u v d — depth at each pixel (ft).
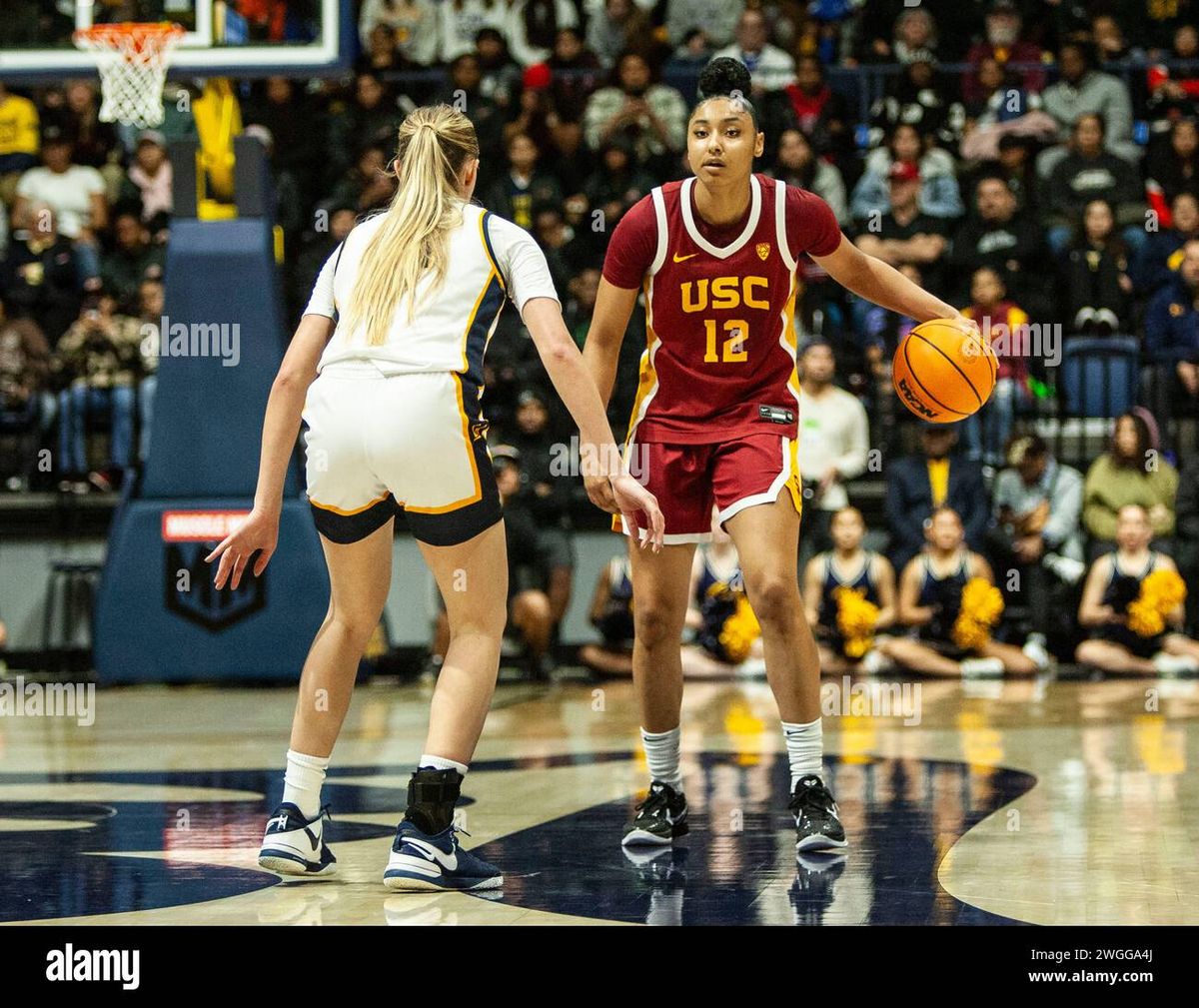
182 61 36.09
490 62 51.70
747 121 15.02
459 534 13.08
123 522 36.19
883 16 54.90
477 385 13.20
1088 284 43.96
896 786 19.07
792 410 15.87
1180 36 54.08
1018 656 37.42
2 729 27.81
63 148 48.98
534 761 22.29
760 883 13.19
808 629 15.11
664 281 15.56
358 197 47.93
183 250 36.06
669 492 15.56
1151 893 12.62
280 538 35.70
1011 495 39.73
